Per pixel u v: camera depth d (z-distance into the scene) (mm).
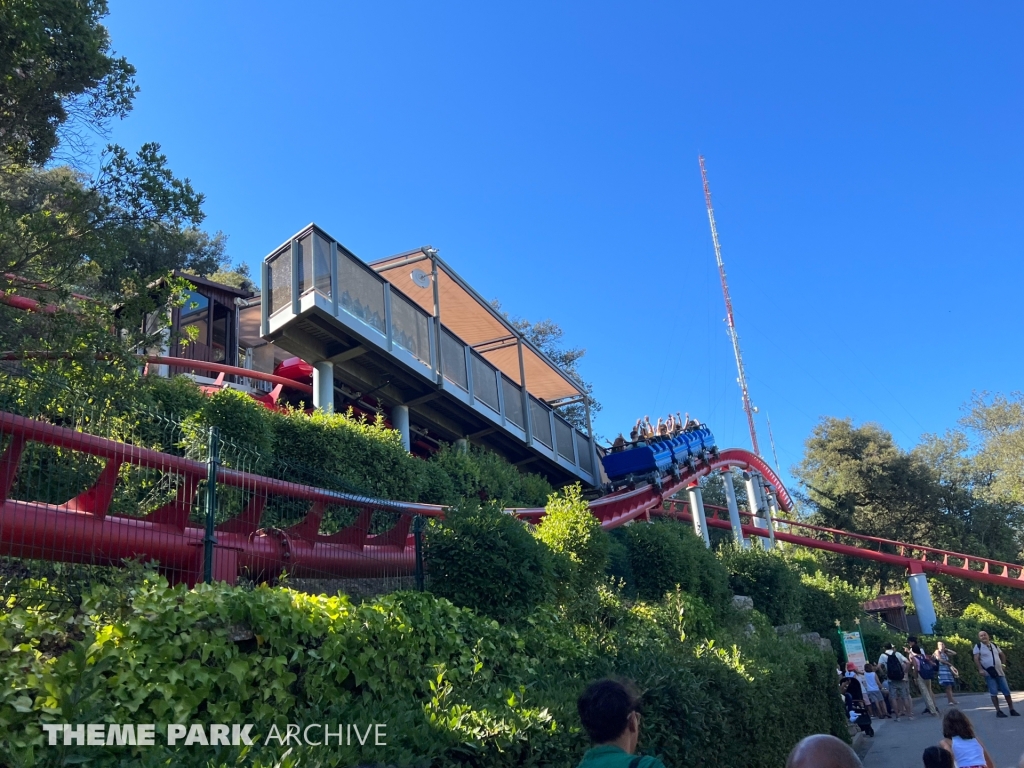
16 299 9672
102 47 10117
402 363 18922
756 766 10203
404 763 5059
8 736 4141
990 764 7934
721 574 19438
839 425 56625
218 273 46625
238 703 5250
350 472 14055
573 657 9078
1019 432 54719
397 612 7105
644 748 7555
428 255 20859
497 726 5617
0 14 8930
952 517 53312
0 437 6402
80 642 4863
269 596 6004
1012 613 44969
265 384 25312
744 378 61281
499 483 20359
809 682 13945
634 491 26000
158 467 7129
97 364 8078
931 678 22250
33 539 6227
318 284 16438
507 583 9203
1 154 10523
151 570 6355
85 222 8828
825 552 52656
